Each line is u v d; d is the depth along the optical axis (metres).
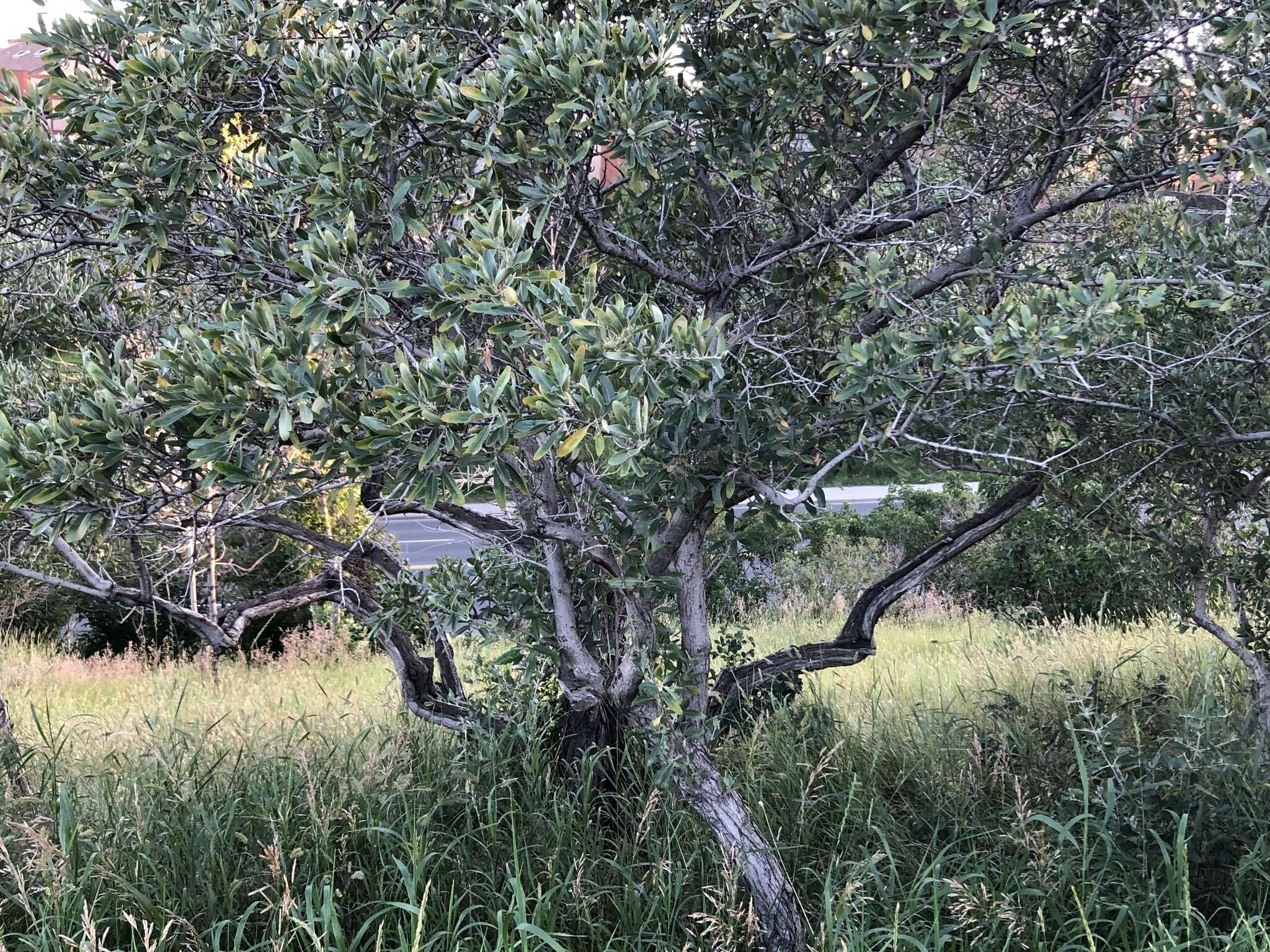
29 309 3.95
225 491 2.47
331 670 8.91
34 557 5.08
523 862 3.43
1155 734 4.51
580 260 3.35
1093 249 3.31
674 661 3.20
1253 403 3.59
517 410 2.18
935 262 3.46
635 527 2.99
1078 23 3.05
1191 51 2.78
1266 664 4.36
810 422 3.07
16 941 3.01
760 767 4.24
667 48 2.74
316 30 2.95
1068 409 3.68
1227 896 3.32
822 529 12.03
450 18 2.92
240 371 2.18
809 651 4.72
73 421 2.32
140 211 2.76
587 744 4.00
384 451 2.26
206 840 3.40
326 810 3.37
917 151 3.46
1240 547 4.39
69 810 3.27
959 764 4.21
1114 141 3.27
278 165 2.80
